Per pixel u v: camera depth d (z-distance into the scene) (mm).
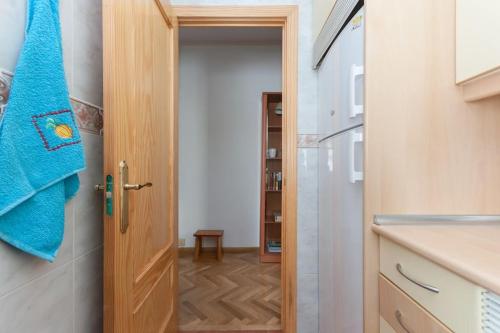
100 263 1051
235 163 3566
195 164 3553
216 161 3557
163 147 1445
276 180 3484
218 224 3557
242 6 1722
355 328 1117
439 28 943
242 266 3012
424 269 690
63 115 721
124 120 940
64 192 762
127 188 928
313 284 1716
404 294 773
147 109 1196
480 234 779
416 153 937
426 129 939
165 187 1478
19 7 675
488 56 792
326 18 1440
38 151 659
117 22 891
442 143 939
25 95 639
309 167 1731
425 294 686
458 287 583
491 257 590
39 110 665
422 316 691
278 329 1822
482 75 826
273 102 3633
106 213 864
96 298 1022
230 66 3557
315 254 1719
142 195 1128
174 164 1606
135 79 1058
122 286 903
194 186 3553
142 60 1135
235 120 3564
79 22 929
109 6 862
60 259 823
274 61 3555
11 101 616
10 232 619
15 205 604
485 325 533
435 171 937
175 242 1634
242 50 3549
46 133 676
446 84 941
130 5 1006
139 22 1103
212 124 3557
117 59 891
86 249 960
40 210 670
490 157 941
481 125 941
